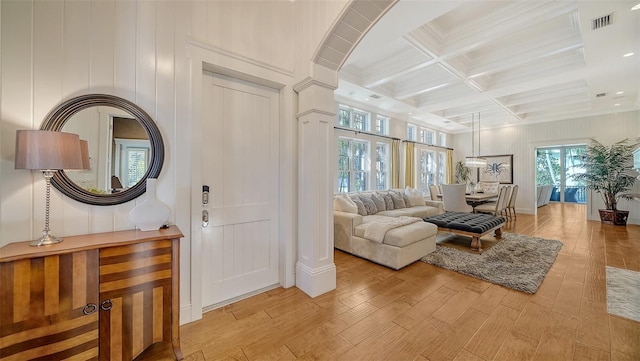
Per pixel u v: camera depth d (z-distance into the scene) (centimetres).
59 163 136
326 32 222
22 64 150
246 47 232
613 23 268
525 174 762
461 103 571
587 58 347
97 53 170
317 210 247
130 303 148
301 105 260
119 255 144
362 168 607
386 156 658
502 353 167
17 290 120
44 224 156
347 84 461
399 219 371
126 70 180
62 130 157
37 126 153
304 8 250
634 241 432
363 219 414
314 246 246
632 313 211
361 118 607
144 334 152
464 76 421
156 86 191
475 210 615
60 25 159
